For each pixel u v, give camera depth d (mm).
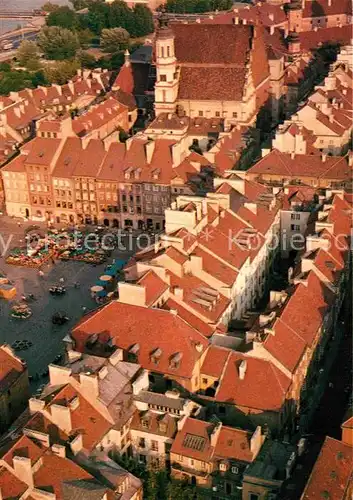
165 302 196125
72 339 188125
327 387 197250
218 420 169125
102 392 164500
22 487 141250
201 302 199125
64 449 148625
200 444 159875
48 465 146625
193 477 160875
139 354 181375
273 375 174625
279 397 171750
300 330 190625
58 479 145125
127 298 188250
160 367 178750
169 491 155625
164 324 183750
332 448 152500
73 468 147125
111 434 161875
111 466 154750
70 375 163500
